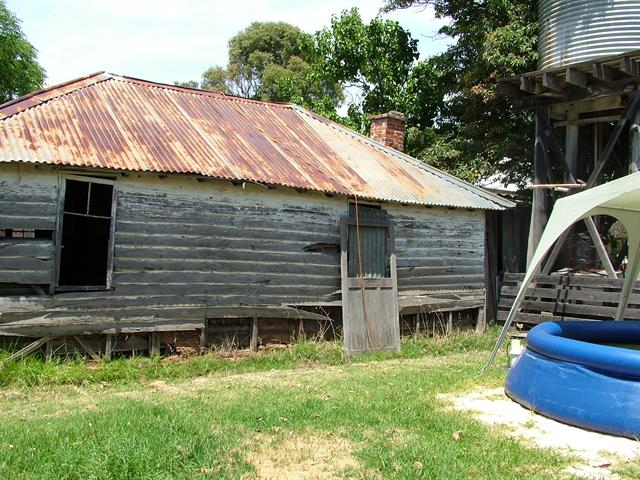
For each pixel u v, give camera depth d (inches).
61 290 365.1
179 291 402.3
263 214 438.0
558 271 596.7
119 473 176.7
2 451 195.6
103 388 340.8
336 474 187.5
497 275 613.3
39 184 358.3
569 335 334.3
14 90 1152.8
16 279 350.6
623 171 607.8
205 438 210.2
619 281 501.7
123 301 382.6
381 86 950.4
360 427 236.8
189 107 502.9
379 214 501.4
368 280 481.4
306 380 356.2
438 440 223.0
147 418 237.3
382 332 484.7
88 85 465.4
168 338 402.9
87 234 548.1
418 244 530.9
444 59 852.6
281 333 455.8
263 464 194.4
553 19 543.2
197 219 410.6
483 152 772.6
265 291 438.0
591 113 567.5
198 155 419.2
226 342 427.2
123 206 385.1
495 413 264.7
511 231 636.7
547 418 258.1
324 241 466.6
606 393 241.3
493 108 773.3
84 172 370.6
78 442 202.8
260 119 543.2
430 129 868.6
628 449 219.3
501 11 741.3
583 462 205.3
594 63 472.7
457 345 514.3
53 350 363.9
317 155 511.2
